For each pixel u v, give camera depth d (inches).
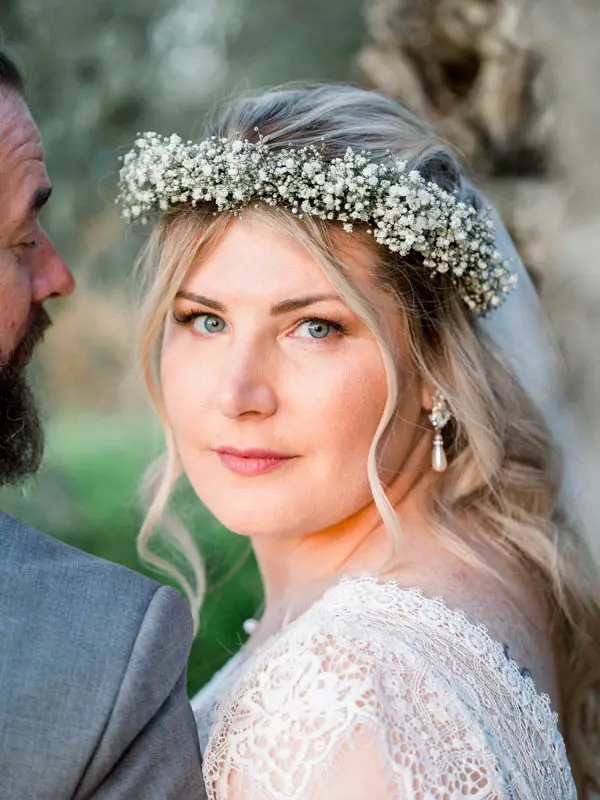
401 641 65.1
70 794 56.1
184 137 230.5
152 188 82.8
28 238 81.0
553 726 71.5
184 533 105.7
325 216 76.8
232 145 79.8
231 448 80.0
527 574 87.0
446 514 84.7
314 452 79.2
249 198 77.6
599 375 127.3
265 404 77.9
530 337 98.0
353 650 62.9
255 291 77.5
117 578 61.9
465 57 146.9
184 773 60.6
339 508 80.7
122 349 295.4
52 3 211.5
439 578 76.7
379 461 80.4
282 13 257.3
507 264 88.0
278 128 81.9
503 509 89.0
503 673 69.1
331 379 78.2
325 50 256.4
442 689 62.7
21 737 55.8
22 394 84.6
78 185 217.3
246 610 197.5
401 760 59.2
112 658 58.2
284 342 79.0
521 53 140.7
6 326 80.8
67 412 335.3
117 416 340.8
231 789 62.6
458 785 60.0
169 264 82.2
